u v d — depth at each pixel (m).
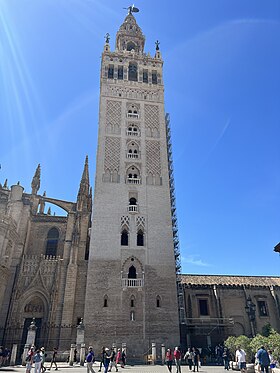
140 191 52.25
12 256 48.06
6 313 43.69
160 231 49.44
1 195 56.47
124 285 44.22
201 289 54.97
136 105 61.06
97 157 53.62
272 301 55.56
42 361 25.77
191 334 50.16
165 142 58.06
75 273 46.94
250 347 36.12
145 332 41.69
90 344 39.84
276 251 27.48
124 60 66.25
